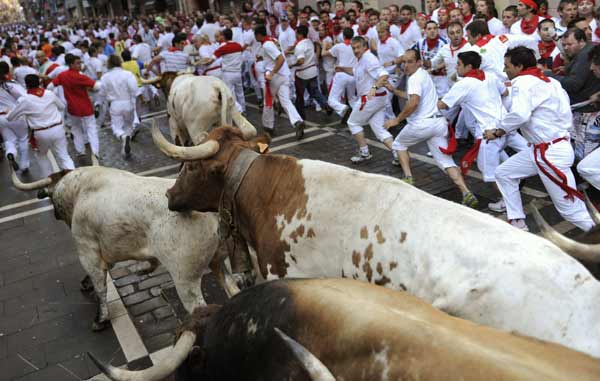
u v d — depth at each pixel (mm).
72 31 34594
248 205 3412
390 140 8188
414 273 2545
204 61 11812
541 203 6609
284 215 3209
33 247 7020
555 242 2467
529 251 2295
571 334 2133
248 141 3621
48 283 6051
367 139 9734
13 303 5711
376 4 14906
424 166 8164
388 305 1942
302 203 3139
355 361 1761
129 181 4426
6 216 8180
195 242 4141
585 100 6547
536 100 5129
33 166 10578
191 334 2375
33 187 4863
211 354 2314
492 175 6527
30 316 5422
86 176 4590
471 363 1525
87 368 4543
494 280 2279
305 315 1967
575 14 8391
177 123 7672
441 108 6488
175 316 5168
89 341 4902
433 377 1561
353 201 2926
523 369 1466
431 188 7395
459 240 2445
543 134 5223
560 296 2174
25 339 5039
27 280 6172
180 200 3705
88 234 4605
